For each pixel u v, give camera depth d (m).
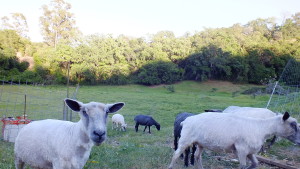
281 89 19.55
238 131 5.66
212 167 6.90
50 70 54.16
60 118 14.69
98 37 65.50
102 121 3.76
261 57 68.25
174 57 64.81
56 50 56.59
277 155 8.03
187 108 25.48
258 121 5.90
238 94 48.00
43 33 74.50
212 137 5.71
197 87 59.91
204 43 66.50
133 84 60.69
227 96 44.84
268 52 66.75
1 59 49.81
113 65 59.53
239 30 81.44
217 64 63.22
